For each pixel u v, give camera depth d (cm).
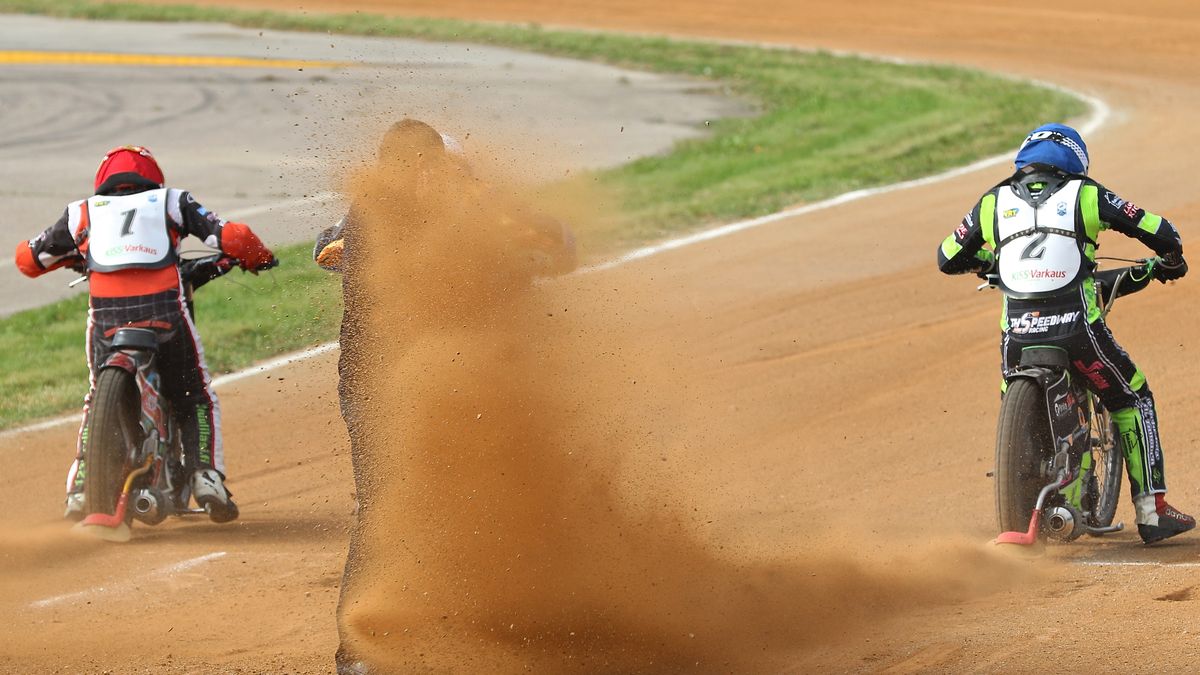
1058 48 12462
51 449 3447
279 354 4312
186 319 2855
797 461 3027
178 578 2417
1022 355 2428
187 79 11006
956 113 8594
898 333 4156
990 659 1825
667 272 5003
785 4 16062
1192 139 7338
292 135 8644
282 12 15212
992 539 2478
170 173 7500
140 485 2745
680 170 7225
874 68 11169
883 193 6431
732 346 4028
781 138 8156
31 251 2892
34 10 15550
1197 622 1919
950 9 15250
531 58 12225
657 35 14088
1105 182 6228
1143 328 3991
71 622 2162
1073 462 2411
